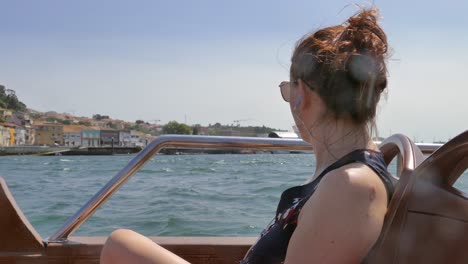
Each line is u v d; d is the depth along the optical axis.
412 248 1.03
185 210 5.88
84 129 112.19
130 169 2.05
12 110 140.25
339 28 1.19
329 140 1.18
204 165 16.16
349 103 1.15
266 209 5.89
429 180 1.05
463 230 1.02
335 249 1.01
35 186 11.27
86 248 2.02
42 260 1.99
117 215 5.62
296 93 1.23
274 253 1.20
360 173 1.05
